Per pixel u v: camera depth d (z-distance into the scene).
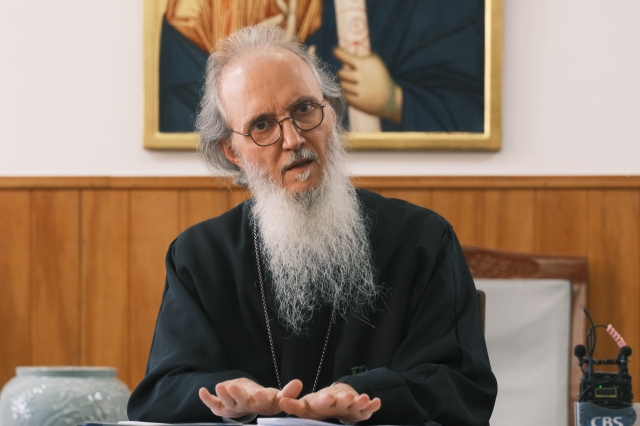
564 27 3.58
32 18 3.75
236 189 3.66
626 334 3.49
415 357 1.84
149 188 3.68
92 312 3.67
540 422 2.95
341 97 2.28
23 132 3.72
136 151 3.70
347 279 2.05
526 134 3.59
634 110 3.55
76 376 2.28
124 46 3.72
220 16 3.66
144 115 3.67
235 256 2.13
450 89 3.59
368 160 3.62
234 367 2.06
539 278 3.20
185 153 3.68
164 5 3.68
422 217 2.13
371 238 2.10
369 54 3.62
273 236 2.07
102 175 3.70
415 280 2.03
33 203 3.70
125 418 2.30
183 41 3.67
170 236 3.67
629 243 3.51
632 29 3.57
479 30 3.59
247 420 1.55
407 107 3.60
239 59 2.12
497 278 3.18
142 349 3.67
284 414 1.87
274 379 2.06
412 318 1.99
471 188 3.57
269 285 2.10
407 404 1.62
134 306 3.68
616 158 3.55
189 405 1.72
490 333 3.05
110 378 2.32
